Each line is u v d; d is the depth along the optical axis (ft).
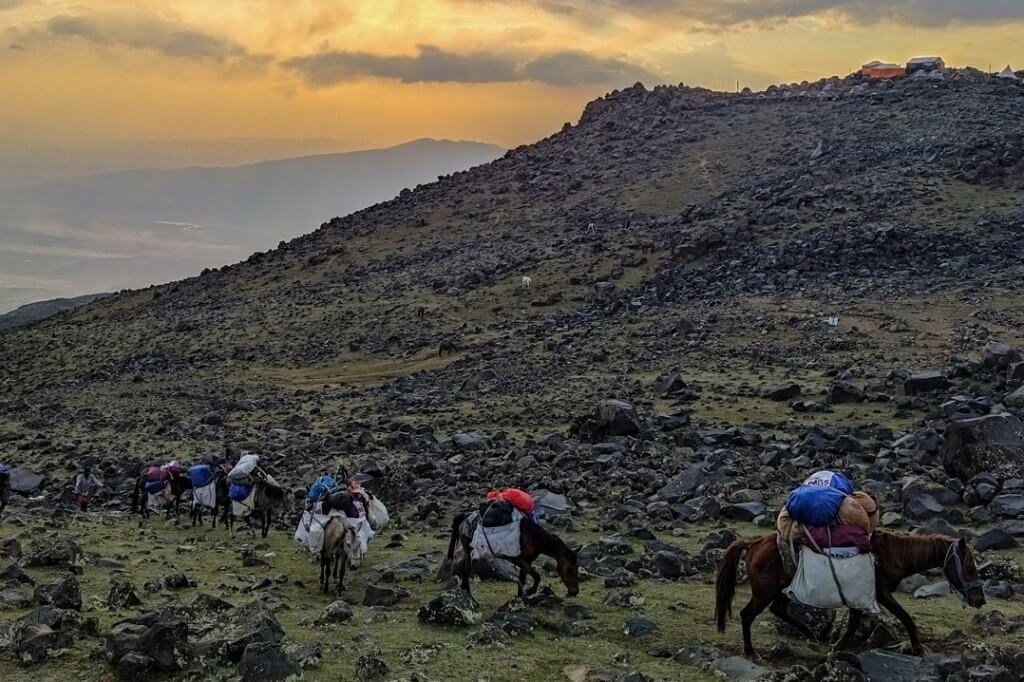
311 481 100.58
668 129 430.20
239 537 75.92
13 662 38.06
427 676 37.68
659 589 53.47
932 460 87.25
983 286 187.83
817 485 41.83
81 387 212.23
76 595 46.26
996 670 36.11
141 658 36.78
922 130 331.36
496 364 178.91
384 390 173.58
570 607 48.24
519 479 92.02
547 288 246.47
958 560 40.01
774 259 222.69
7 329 336.90
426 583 56.39
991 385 116.47
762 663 40.91
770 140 380.78
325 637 42.93
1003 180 261.03
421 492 89.76
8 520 80.18
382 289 279.28
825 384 130.82
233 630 40.29
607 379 150.71
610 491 85.56
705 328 179.42
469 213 365.20
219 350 236.63
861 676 36.11
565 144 442.50
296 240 382.83
